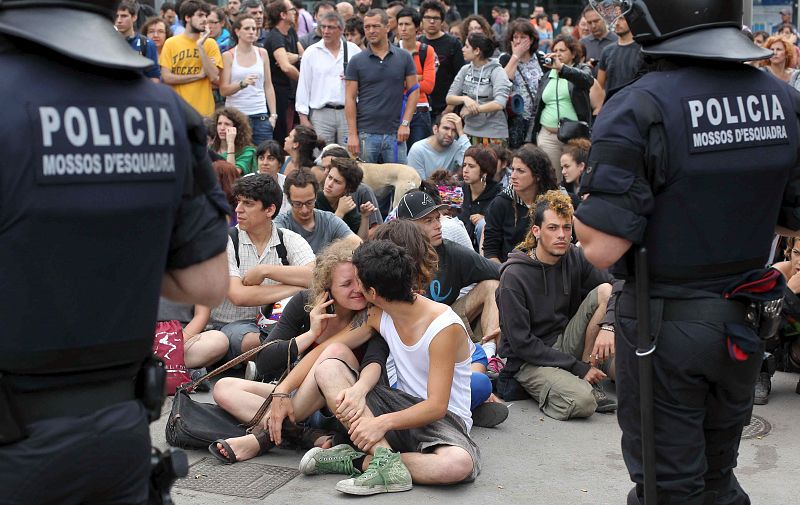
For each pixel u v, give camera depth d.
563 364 4.93
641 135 2.65
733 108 2.70
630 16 2.77
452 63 9.55
